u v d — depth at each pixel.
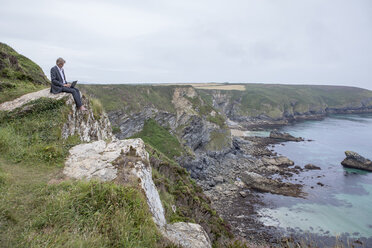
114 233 4.16
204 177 46.59
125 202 4.73
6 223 3.90
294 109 148.00
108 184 5.10
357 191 37.72
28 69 16.70
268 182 40.41
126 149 6.97
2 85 11.08
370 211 31.47
